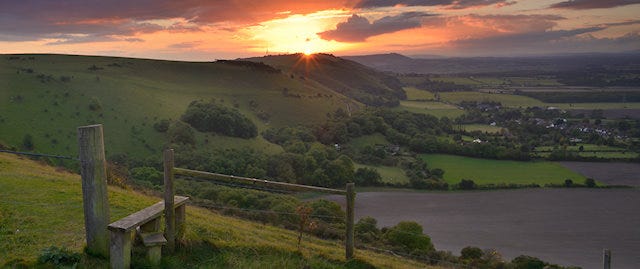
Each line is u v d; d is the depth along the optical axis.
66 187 19.38
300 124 172.38
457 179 120.31
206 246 11.02
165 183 10.17
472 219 86.75
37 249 9.95
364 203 96.75
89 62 190.25
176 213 10.73
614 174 126.94
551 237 76.25
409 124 172.25
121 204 17.44
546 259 63.91
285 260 11.09
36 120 113.31
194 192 62.97
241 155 107.06
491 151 142.25
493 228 80.69
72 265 8.89
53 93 130.50
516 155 141.75
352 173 110.81
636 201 102.31
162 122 125.50
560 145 163.50
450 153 147.88
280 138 145.38
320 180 104.19
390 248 36.25
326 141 149.75
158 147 115.00
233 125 130.50
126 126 123.62
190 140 117.38
